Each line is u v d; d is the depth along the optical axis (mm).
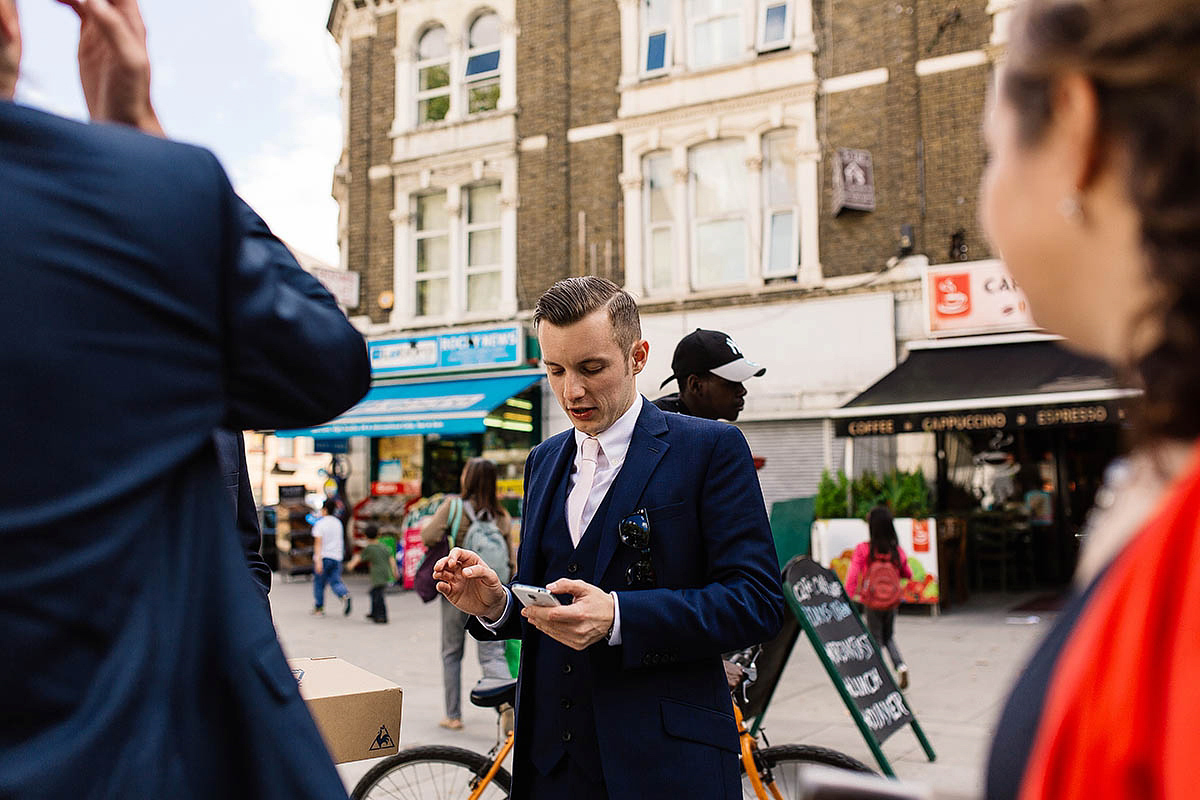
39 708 858
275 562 17969
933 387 10664
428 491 15570
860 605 9812
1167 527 529
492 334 14508
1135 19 560
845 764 2943
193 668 992
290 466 40219
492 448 15102
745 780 3287
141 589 950
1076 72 595
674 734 1865
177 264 1012
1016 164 668
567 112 14328
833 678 4230
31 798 814
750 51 13000
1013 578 12820
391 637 9734
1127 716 512
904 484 10547
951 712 5922
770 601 1923
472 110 15344
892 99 12141
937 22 11938
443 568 2049
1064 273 642
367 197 16078
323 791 1010
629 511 2023
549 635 1858
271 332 1097
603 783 1913
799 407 12352
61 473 897
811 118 12570
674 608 1823
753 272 12875
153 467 968
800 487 12344
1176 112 542
